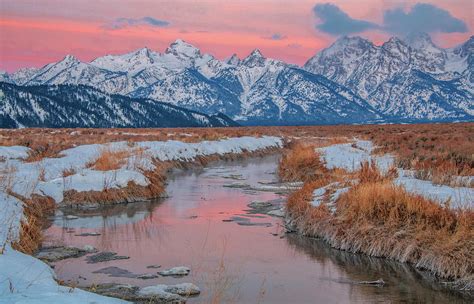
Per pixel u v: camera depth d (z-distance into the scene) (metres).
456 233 12.24
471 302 10.41
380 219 14.23
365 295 10.77
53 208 19.36
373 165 20.69
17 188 18.58
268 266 12.74
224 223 17.52
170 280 11.51
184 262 12.91
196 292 10.67
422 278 11.91
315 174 27.25
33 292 8.34
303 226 16.12
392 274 12.19
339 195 16.42
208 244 14.71
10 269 9.75
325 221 15.48
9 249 11.36
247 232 16.23
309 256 13.67
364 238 14.06
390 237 13.63
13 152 29.25
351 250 14.16
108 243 14.71
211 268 12.47
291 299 10.45
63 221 17.64
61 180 21.22
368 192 14.94
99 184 21.45
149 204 21.16
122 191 21.56
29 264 10.53
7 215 14.27
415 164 22.59
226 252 13.91
